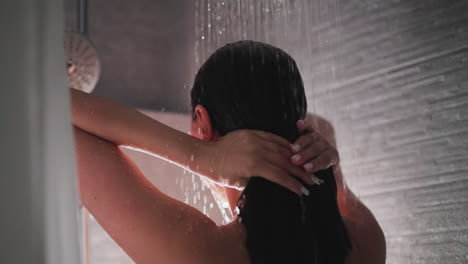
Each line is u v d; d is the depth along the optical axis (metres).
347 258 0.69
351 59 1.84
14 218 0.45
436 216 1.58
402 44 1.69
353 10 1.85
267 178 0.67
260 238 0.65
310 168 0.67
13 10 0.47
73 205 0.49
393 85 1.71
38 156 0.46
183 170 2.16
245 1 2.21
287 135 0.70
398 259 1.67
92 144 0.70
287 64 0.71
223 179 0.69
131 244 0.66
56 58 0.49
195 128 0.74
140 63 2.56
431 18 1.62
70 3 2.38
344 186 0.80
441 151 1.58
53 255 0.46
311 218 0.68
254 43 0.71
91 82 1.68
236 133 0.69
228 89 0.69
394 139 1.70
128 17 2.55
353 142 1.82
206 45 2.40
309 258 0.66
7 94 0.46
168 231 0.65
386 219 1.71
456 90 1.54
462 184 1.52
